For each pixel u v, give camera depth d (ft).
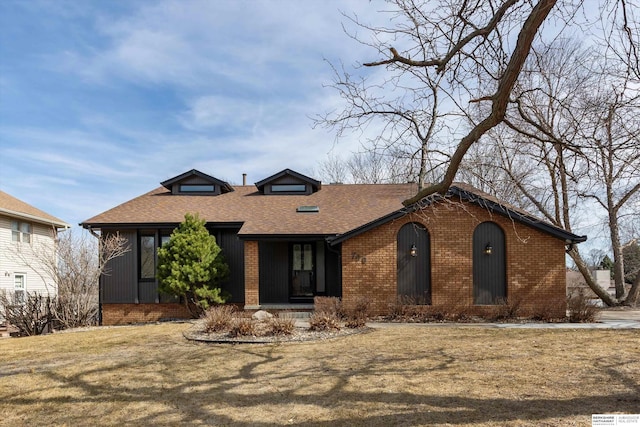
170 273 49.65
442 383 20.95
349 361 25.91
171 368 25.21
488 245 45.09
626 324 40.29
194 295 49.75
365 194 62.03
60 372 24.89
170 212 55.47
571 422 15.64
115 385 22.00
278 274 54.70
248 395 19.93
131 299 52.85
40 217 70.90
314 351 29.01
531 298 44.14
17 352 31.76
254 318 41.24
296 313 46.96
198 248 48.67
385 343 31.19
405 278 45.65
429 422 15.98
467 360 25.54
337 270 54.29
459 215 45.44
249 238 48.85
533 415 16.43
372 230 45.85
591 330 36.40
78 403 19.31
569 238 43.62
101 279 53.01
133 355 29.17
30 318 46.14
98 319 54.90
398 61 17.47
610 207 63.62
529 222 44.27
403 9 17.47
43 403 19.40
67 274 50.47
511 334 34.47
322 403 18.53
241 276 54.24
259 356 27.86
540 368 23.40
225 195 62.28
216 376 23.27
